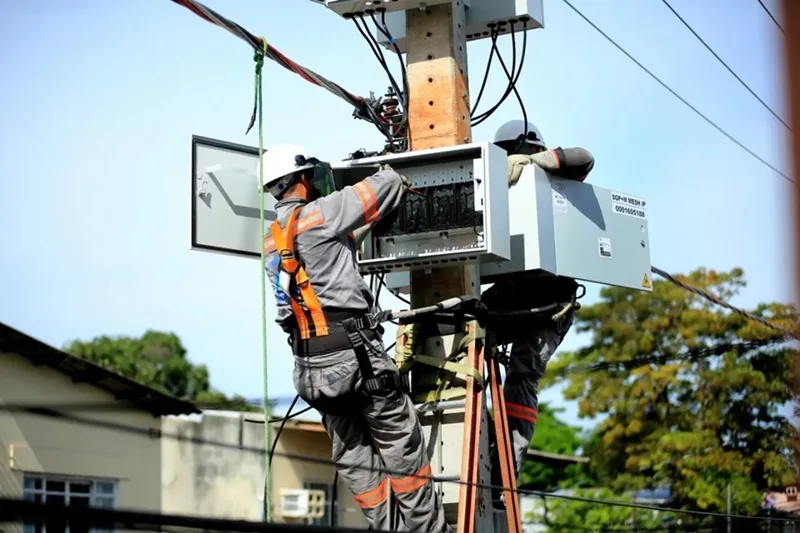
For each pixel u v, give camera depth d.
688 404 34.50
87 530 6.71
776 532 27.78
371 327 8.34
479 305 9.09
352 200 8.37
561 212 9.96
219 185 11.01
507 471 9.19
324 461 7.34
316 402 8.41
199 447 23.86
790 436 33.00
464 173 9.04
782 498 32.75
